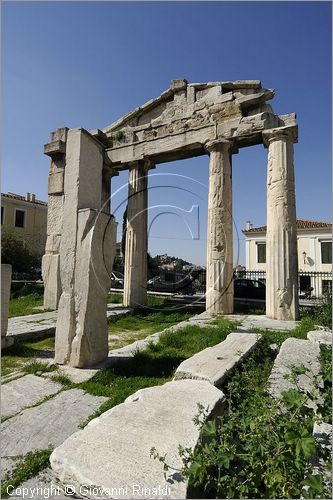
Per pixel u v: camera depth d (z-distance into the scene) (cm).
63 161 1179
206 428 201
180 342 588
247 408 259
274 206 959
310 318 834
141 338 702
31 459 244
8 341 577
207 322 819
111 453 193
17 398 355
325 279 2416
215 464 179
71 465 184
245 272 1933
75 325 459
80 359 443
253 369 384
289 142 977
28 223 3444
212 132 1082
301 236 3033
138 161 1266
